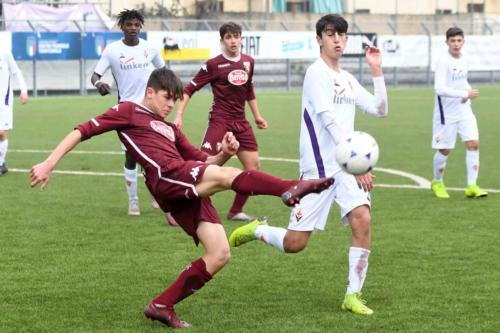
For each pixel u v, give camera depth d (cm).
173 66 8700
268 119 5872
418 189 3047
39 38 7675
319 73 1590
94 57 7938
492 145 4422
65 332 1439
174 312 1470
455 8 11856
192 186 1385
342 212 1596
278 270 1873
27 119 5788
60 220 2453
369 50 1625
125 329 1457
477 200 2797
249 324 1485
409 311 1557
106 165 3684
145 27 9419
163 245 2128
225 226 2419
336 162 1507
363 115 6281
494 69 9594
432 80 10188
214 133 2519
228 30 2497
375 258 1978
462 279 1783
